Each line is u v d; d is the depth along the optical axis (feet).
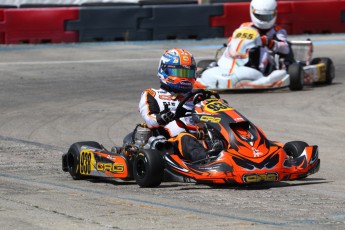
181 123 77.41
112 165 75.82
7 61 187.83
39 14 213.05
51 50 205.26
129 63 186.80
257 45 146.92
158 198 68.49
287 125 116.37
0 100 141.49
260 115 124.67
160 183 74.18
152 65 184.03
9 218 59.57
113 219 59.16
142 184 73.36
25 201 67.15
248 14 223.92
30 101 140.36
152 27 220.23
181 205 65.16
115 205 65.16
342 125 116.06
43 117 124.88
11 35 212.02
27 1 247.29
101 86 156.66
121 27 218.79
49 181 79.30
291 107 131.95
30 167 88.07
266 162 70.69
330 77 158.71
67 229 55.62
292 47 159.12
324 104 134.72
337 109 129.80
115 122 120.37
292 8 229.04
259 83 144.36
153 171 72.28
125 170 74.69
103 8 216.95
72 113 128.26
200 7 222.48
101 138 107.86
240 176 69.36
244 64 146.10
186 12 221.66
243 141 71.67
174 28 221.66
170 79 79.05
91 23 216.33
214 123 73.46
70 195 70.49
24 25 212.23
